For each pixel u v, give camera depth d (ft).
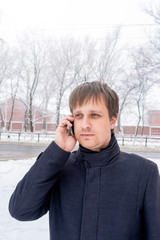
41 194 2.90
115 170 2.90
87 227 2.64
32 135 65.21
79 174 3.04
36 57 67.82
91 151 3.03
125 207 2.70
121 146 56.80
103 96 2.96
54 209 3.06
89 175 2.90
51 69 68.33
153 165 3.03
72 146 3.00
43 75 69.41
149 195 2.77
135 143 65.41
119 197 2.75
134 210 2.72
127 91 65.26
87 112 2.89
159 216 2.71
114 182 2.83
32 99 68.74
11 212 3.06
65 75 67.92
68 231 2.77
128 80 61.72
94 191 2.81
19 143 58.29
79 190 2.93
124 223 2.62
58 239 2.83
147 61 36.60
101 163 2.90
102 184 2.83
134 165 2.97
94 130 2.85
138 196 2.77
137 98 78.33
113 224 2.63
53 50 66.74
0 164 25.59
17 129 115.24
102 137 2.88
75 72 65.41
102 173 2.88
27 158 34.09
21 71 69.92
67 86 67.26
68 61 64.54
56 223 2.95
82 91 2.99
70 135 3.08
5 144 56.34
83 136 2.89
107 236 2.58
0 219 10.94
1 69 72.23
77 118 3.02
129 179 2.84
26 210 2.96
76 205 2.85
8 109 110.93
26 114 84.07
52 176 2.90
